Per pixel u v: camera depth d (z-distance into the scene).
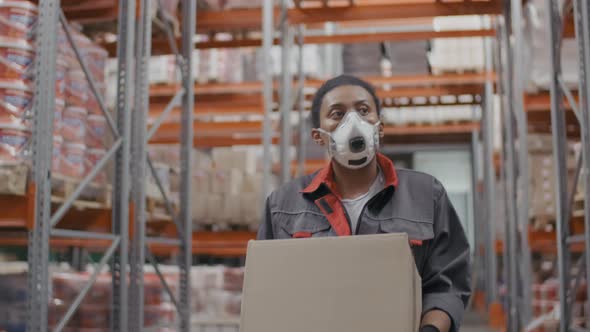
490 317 7.89
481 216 9.99
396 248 1.56
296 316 1.57
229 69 6.11
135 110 3.38
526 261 4.80
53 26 2.49
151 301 4.32
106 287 3.78
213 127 6.67
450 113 8.96
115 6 3.50
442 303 1.71
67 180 2.75
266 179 5.07
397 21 8.80
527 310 4.79
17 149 2.55
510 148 5.31
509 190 5.44
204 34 5.66
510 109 5.33
